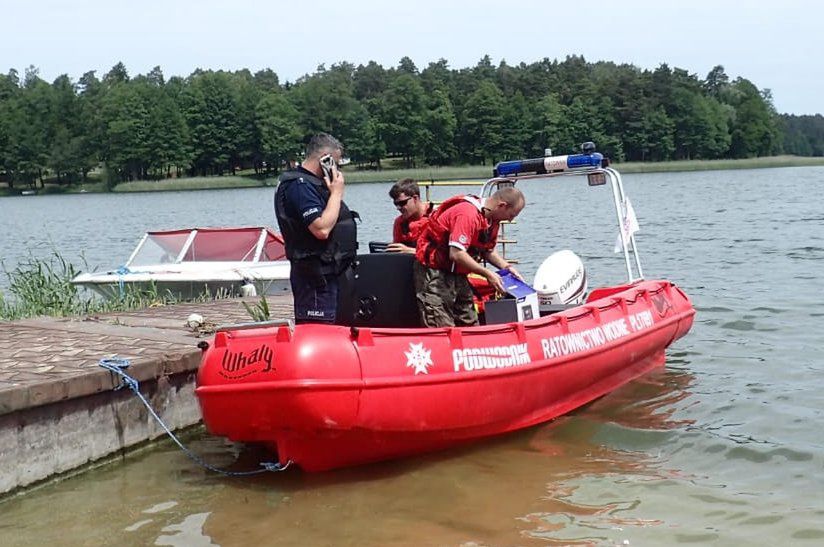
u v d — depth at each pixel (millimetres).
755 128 113250
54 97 107625
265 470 5984
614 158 103500
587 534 4859
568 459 6059
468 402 5914
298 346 5305
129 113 98812
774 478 5645
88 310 10445
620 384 7785
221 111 101812
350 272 6051
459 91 111000
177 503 5441
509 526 4977
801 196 41094
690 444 6305
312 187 5797
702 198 41375
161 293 12125
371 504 5336
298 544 4801
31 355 6797
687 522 5000
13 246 27344
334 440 5531
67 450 5891
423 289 6246
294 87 117375
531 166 8648
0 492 5453
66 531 5035
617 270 16172
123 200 70188
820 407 7059
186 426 6938
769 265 15977
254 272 12148
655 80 106062
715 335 9977
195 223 36438
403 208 7496
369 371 5434
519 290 6914
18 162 99875
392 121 99750
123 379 6227
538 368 6410
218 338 5598
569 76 126500
